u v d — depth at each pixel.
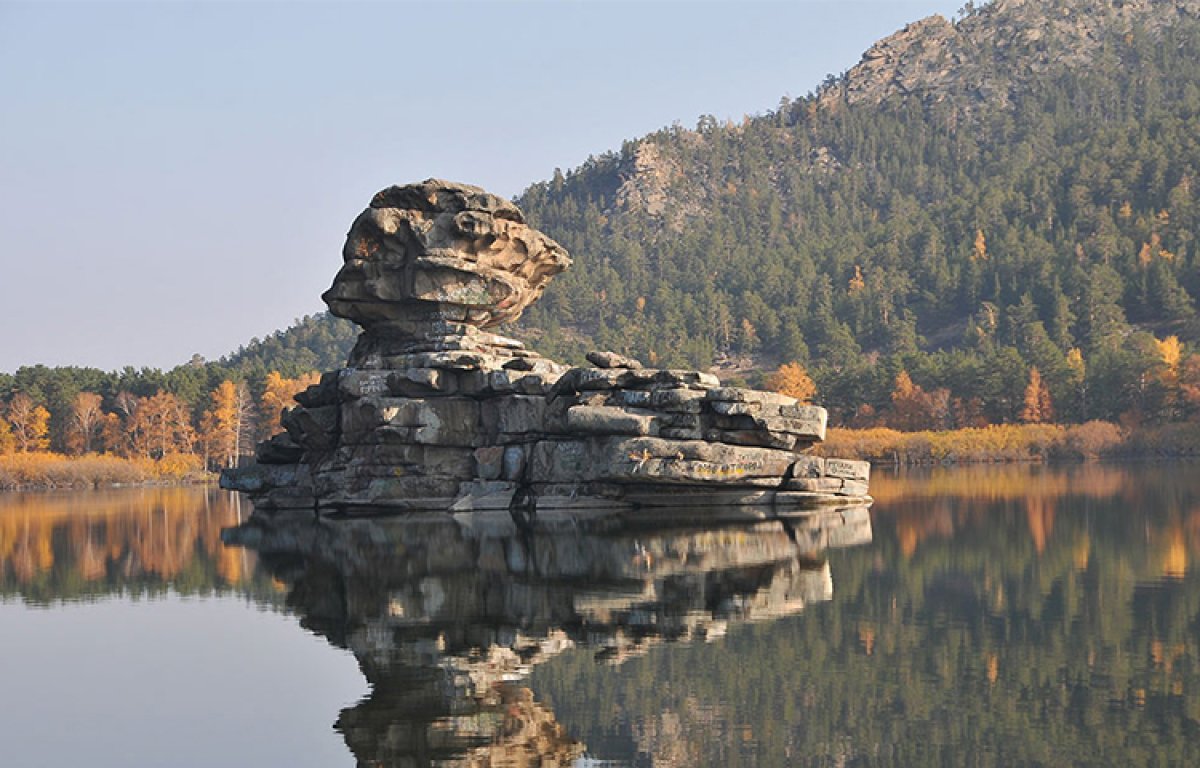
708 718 22.36
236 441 185.12
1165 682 23.73
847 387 184.50
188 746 21.31
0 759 20.86
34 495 125.06
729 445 58.31
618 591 35.94
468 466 63.81
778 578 37.81
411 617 32.75
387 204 65.50
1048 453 147.88
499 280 65.31
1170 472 101.38
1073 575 37.25
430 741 21.30
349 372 63.91
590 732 21.61
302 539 54.62
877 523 54.38
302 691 24.98
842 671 25.38
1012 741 20.47
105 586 41.75
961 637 28.30
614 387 59.47
